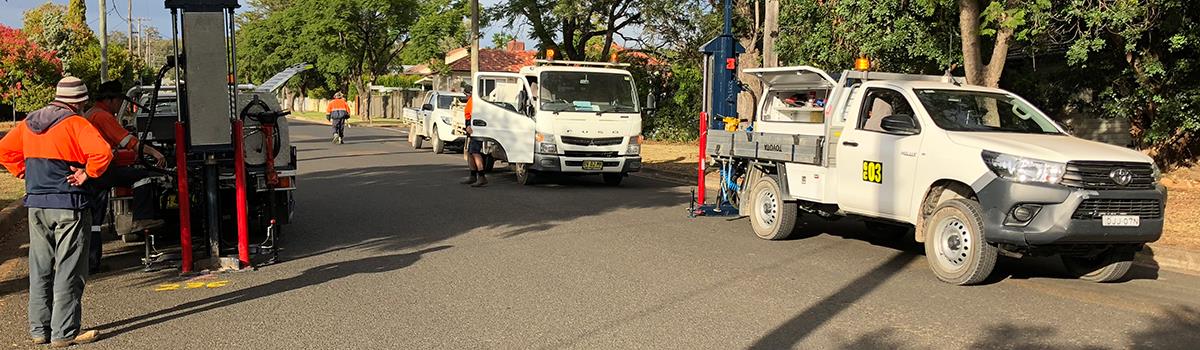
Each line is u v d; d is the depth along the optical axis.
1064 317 6.56
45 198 5.60
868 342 5.86
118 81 7.58
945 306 6.88
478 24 27.25
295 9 55.25
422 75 63.22
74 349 5.68
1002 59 11.91
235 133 8.02
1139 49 14.99
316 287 7.47
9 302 7.05
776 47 17.42
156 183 8.93
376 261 8.62
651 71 30.50
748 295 7.20
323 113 68.56
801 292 7.32
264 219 9.38
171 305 6.85
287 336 5.97
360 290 7.35
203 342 5.83
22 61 30.55
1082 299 7.19
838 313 6.62
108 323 6.32
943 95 8.60
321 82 71.44
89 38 37.53
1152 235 7.34
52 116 5.59
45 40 36.03
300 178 16.72
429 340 5.86
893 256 9.06
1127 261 7.71
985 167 7.37
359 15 48.22
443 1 46.03
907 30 14.34
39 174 5.61
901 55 15.24
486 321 6.35
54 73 31.38
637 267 8.34
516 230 10.62
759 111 11.06
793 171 9.69
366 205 12.85
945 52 14.18
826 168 9.22
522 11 28.56
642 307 6.77
